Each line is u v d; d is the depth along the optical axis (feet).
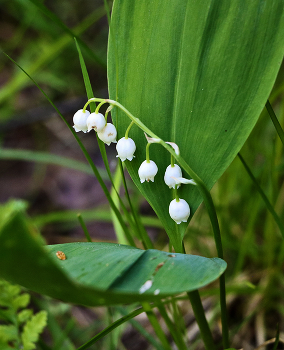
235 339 1.71
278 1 1.34
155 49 1.40
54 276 1.18
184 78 1.39
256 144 1.75
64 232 2.47
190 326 1.73
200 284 1.24
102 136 1.41
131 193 2.31
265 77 1.35
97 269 1.27
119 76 1.42
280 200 1.78
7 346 1.50
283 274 1.74
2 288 1.51
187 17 1.38
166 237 2.06
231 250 1.84
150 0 1.40
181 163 1.34
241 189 1.86
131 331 1.79
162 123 1.41
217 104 1.37
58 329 1.65
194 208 1.39
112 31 1.37
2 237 1.14
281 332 1.69
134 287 1.25
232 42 1.36
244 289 1.65
